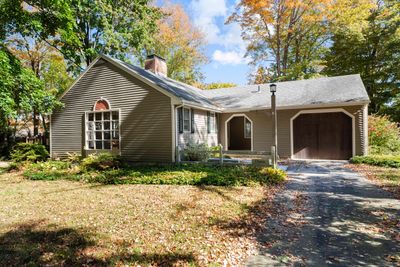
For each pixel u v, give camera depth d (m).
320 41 24.02
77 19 17.17
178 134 11.54
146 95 11.57
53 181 9.57
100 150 12.65
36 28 11.47
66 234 4.44
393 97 21.75
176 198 6.52
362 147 12.26
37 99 11.78
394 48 20.20
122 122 12.11
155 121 11.41
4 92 10.09
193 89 17.27
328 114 13.16
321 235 4.26
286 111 13.98
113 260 3.52
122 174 9.69
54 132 13.84
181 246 3.90
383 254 3.59
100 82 12.60
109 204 6.20
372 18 21.22
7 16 11.08
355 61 22.78
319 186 7.52
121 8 18.22
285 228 4.57
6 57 10.12
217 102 16.28
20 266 3.45
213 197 6.54
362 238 4.11
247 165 9.95
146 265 3.38
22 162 12.85
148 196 6.82
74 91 13.27
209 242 4.04
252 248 3.86
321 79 15.77
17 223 5.04
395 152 13.17
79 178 9.64
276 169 9.09
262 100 14.89
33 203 6.49
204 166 10.48
